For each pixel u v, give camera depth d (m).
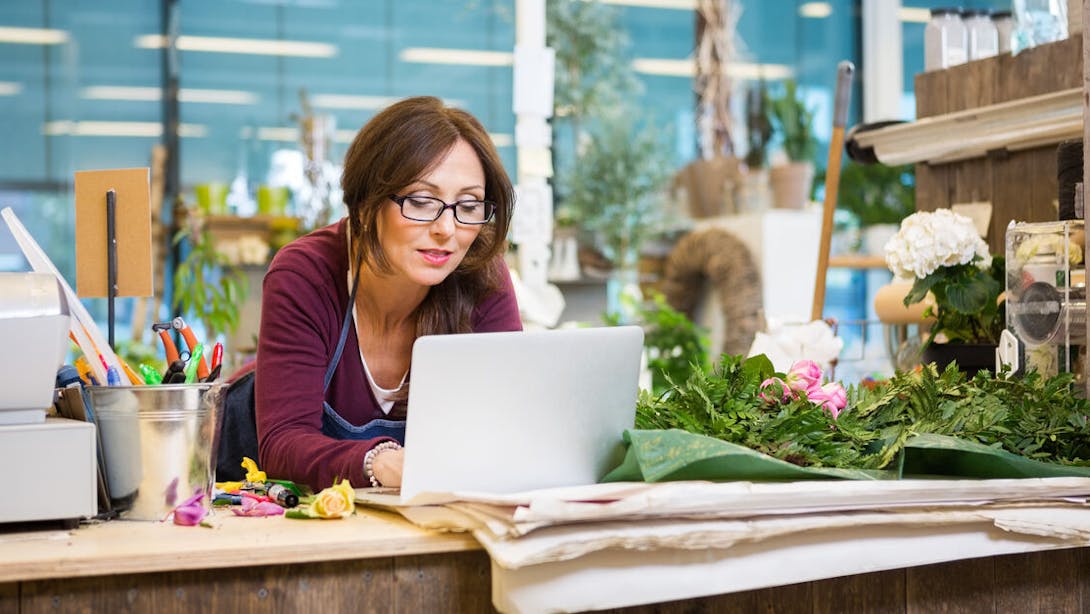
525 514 1.03
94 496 1.13
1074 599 1.37
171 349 1.37
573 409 1.23
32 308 1.12
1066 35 2.39
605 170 7.88
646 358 6.54
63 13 7.85
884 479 1.24
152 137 8.02
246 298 5.39
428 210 1.49
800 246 7.40
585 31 8.13
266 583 1.06
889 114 9.03
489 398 1.17
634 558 1.08
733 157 8.09
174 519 1.17
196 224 5.76
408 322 1.71
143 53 7.98
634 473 1.22
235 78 8.16
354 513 1.25
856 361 2.78
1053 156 2.32
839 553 1.16
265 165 8.19
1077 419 1.43
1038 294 1.69
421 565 1.12
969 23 2.68
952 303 2.06
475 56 8.59
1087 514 1.27
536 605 1.04
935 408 1.42
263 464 1.54
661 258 8.27
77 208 1.47
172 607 1.03
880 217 7.77
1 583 0.99
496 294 1.75
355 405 1.69
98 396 1.20
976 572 1.31
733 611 1.20
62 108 7.86
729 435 1.31
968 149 2.44
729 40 8.45
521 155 4.38
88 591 1.01
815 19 9.06
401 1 8.44
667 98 8.79
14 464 1.10
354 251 1.61
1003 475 1.34
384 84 8.42
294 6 8.25
